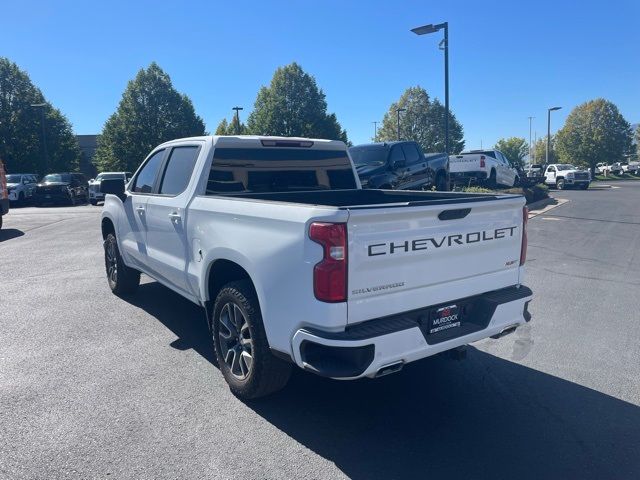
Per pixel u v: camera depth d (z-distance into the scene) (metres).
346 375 3.27
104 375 4.68
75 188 30.47
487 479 3.21
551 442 3.63
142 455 3.45
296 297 3.44
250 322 3.92
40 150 45.81
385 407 4.15
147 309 6.64
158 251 5.56
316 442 3.63
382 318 3.47
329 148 5.88
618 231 14.09
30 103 45.50
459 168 24.11
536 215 18.31
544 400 4.26
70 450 3.50
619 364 4.97
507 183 26.50
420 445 3.60
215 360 5.03
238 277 4.61
